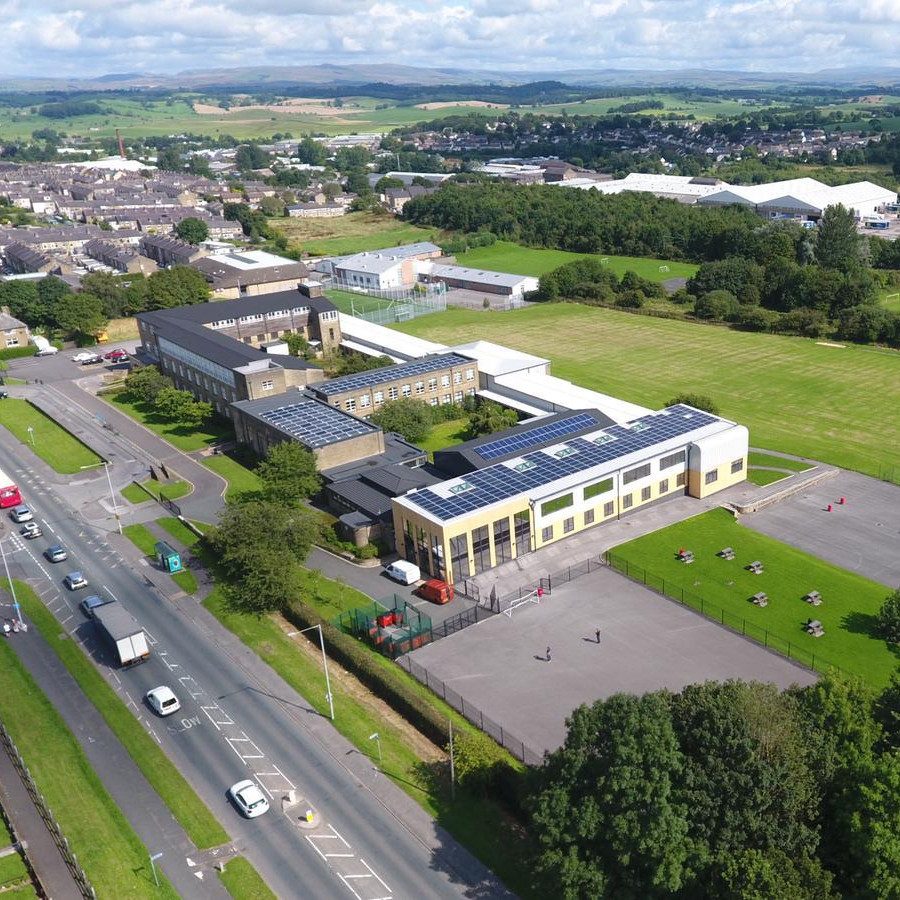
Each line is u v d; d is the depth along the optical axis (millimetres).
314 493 108438
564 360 175500
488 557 92938
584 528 100875
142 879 55938
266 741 68688
